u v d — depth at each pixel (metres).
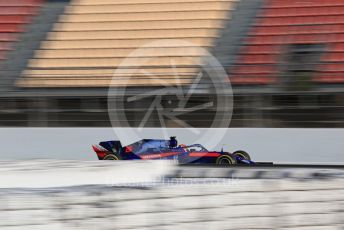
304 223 18.39
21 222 17.16
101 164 20.06
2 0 64.38
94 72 52.16
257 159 42.47
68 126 47.75
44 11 63.28
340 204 18.56
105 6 63.47
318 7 57.41
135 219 17.56
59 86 51.00
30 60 55.94
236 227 18.05
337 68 49.81
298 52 53.00
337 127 43.66
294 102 45.84
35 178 18.69
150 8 62.34
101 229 17.38
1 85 52.06
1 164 20.47
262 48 54.34
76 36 59.62
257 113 45.59
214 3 61.34
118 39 58.81
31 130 46.19
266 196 18.23
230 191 18.05
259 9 59.16
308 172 19.45
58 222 17.27
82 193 17.41
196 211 17.89
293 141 41.97
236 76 50.66
